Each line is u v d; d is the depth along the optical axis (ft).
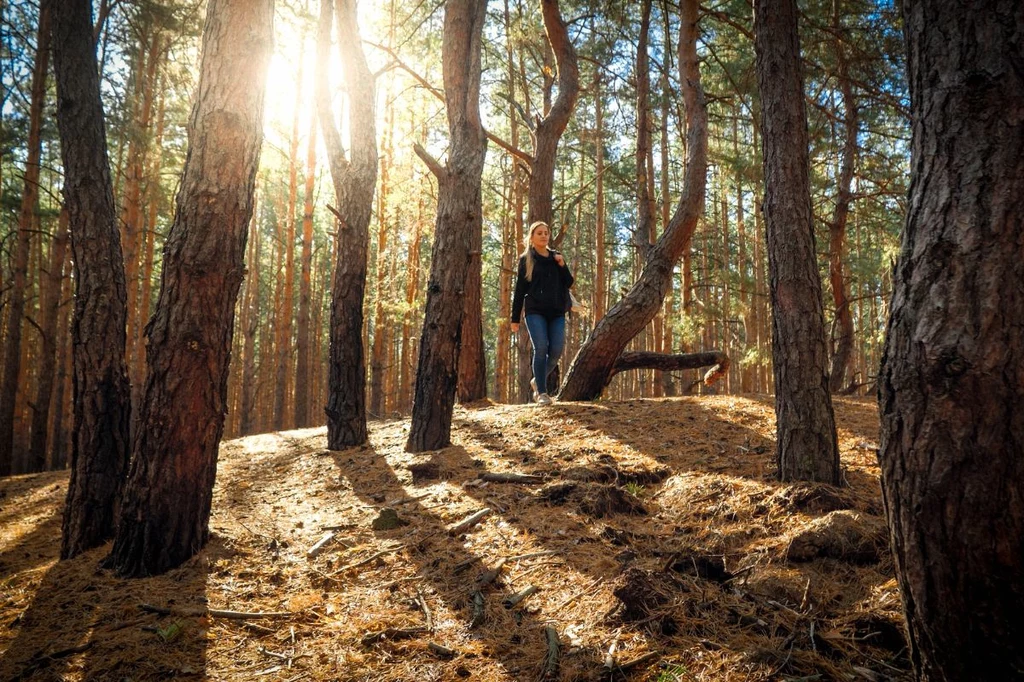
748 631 8.33
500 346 60.49
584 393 23.07
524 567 10.55
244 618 9.49
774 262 13.39
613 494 12.85
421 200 48.70
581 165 65.36
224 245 11.62
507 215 56.80
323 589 10.41
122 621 9.52
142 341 49.70
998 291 5.36
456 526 12.25
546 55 46.42
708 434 17.10
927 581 5.68
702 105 23.65
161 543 11.30
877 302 82.99
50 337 40.55
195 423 11.62
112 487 13.28
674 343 53.47
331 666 8.23
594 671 7.70
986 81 5.59
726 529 11.23
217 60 11.48
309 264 52.95
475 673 7.93
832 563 9.57
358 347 21.08
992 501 5.28
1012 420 5.25
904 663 7.39
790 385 13.00
